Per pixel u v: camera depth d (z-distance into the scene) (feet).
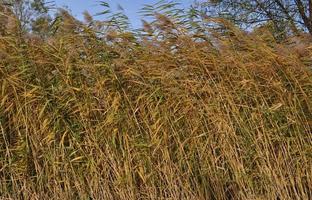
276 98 23.39
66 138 21.83
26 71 21.98
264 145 22.29
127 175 21.38
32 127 21.42
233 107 22.56
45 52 22.49
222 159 22.20
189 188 21.79
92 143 21.70
